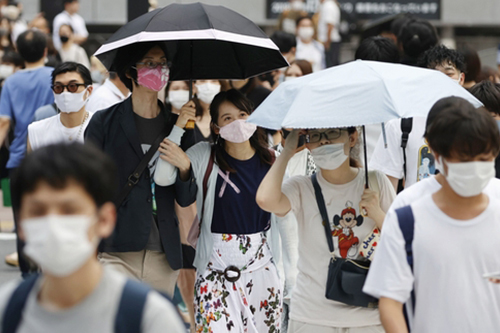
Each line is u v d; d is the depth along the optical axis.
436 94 7.34
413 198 6.45
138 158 9.36
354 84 7.30
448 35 36.12
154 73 9.24
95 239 4.61
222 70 10.72
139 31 9.16
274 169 7.89
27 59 15.66
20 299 4.63
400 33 13.73
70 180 4.45
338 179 7.98
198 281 9.66
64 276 4.52
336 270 7.73
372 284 6.18
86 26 35.41
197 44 10.47
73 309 4.52
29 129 11.20
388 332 6.04
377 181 8.00
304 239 8.04
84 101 10.77
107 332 4.51
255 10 35.62
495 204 6.06
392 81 7.31
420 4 35.62
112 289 4.59
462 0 36.03
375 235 7.80
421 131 9.61
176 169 9.34
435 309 6.04
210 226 9.57
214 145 9.71
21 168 4.49
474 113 5.77
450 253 5.98
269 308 9.76
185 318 13.41
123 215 9.24
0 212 22.39
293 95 7.48
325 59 26.03
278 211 7.92
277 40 17.52
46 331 4.53
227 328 9.41
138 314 4.52
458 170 5.79
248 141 9.70
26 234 4.46
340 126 7.08
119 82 13.65
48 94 15.48
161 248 9.45
